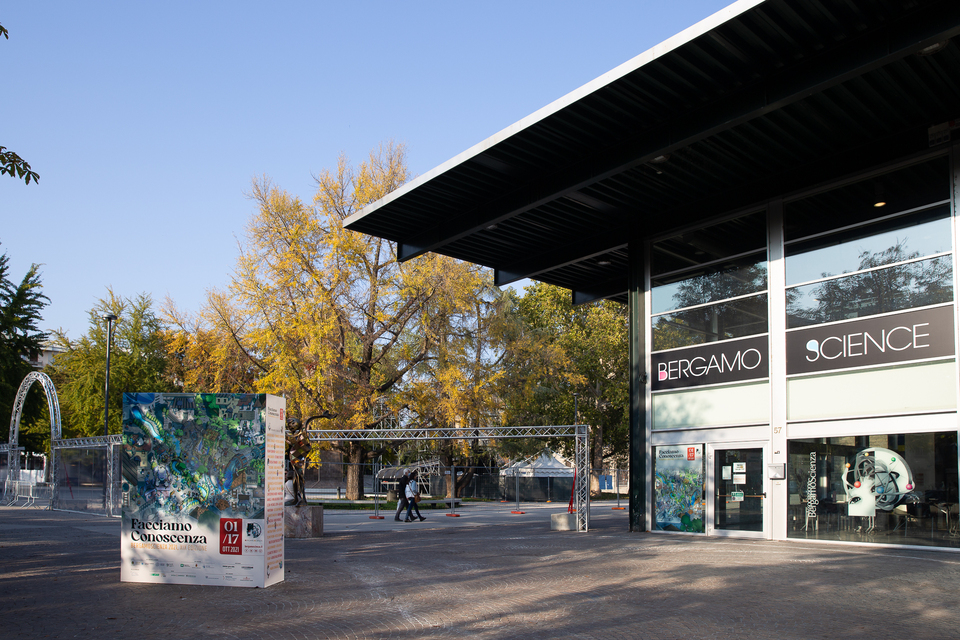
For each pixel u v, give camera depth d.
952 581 9.70
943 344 13.26
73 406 44.00
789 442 15.37
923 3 11.09
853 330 14.58
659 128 14.86
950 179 13.52
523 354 35.03
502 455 44.22
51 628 6.72
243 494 9.30
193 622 7.06
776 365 15.73
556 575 10.39
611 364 49.56
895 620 7.33
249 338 31.33
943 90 13.02
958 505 12.77
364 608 7.84
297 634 6.60
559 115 14.50
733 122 13.58
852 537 14.16
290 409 30.48
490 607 7.96
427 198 18.89
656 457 18.02
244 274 31.75
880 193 14.58
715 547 14.08
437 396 31.98
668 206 18.59
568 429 20.25
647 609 7.89
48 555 12.23
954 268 13.27
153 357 45.28
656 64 12.73
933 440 13.21
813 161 15.64
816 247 15.42
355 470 34.97
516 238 21.92
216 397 9.48
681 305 18.00
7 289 43.00
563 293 50.50
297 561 12.03
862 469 14.16
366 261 32.81
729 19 11.46
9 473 30.77
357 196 32.25
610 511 31.73
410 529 20.03
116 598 8.30
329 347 30.81
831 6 11.17
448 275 31.66
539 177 17.52
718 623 7.20
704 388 17.12
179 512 9.44
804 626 7.07
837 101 13.45
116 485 22.91
